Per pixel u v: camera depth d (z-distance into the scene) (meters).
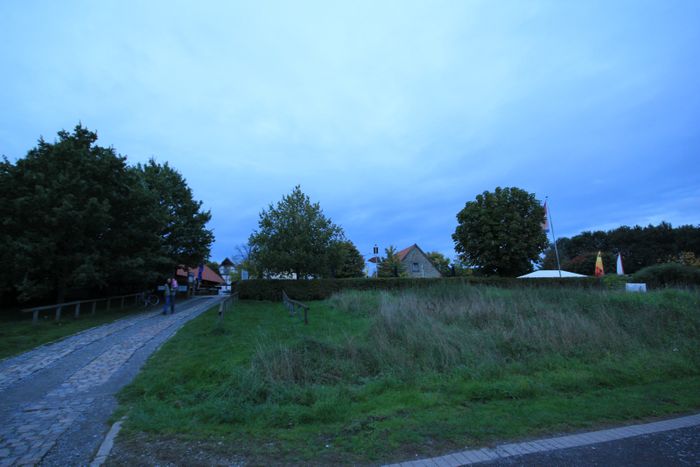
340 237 26.89
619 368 7.25
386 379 6.59
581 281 27.77
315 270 25.55
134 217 21.08
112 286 26.59
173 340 10.64
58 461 3.90
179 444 4.21
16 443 4.34
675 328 10.41
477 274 36.12
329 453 3.96
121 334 12.16
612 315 10.83
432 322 9.66
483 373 6.95
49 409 5.56
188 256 32.12
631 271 67.19
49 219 16.31
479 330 9.55
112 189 19.70
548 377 6.83
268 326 12.24
